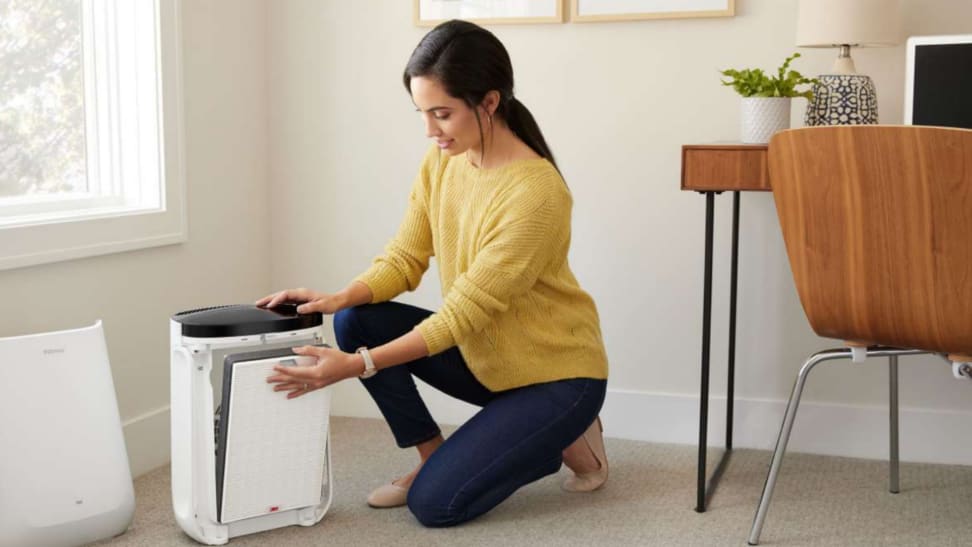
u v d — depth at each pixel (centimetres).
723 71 257
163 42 259
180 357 203
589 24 283
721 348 283
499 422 215
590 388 221
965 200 173
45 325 227
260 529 212
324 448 213
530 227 207
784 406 279
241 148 297
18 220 224
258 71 305
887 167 179
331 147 306
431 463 217
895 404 242
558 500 236
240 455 202
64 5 248
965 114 233
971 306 178
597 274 289
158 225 259
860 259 187
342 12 301
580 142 287
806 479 254
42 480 199
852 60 253
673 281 284
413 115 298
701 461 229
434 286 300
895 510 230
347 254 308
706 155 226
